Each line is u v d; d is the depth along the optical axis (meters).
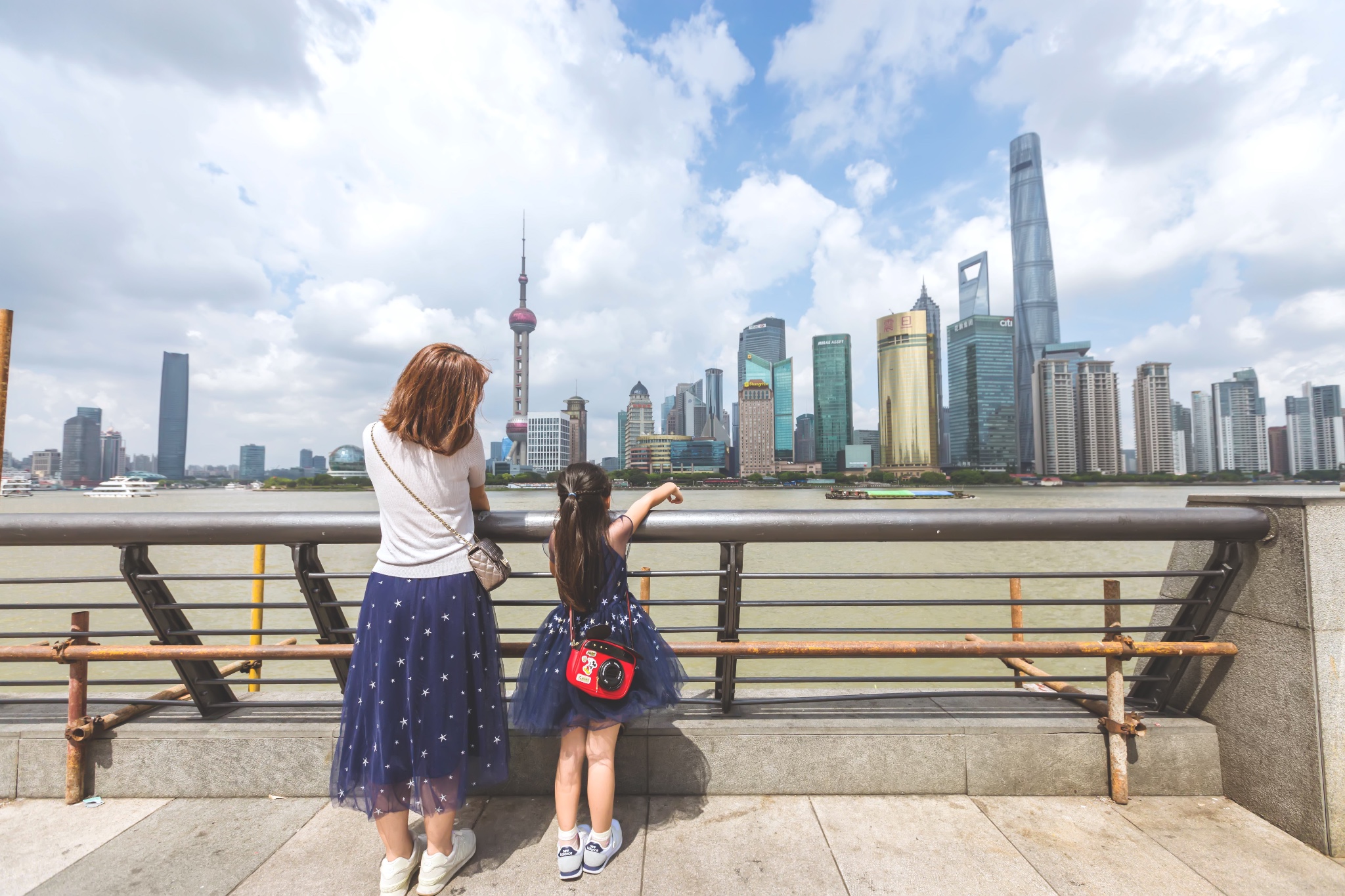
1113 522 2.37
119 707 2.82
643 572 2.55
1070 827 2.32
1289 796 2.27
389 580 1.97
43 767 2.54
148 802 2.50
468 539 2.06
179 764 2.54
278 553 23.88
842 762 2.54
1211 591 2.61
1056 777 2.54
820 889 1.98
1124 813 2.42
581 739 2.15
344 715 1.98
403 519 1.99
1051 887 1.99
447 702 1.94
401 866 1.96
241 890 1.98
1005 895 1.95
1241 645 2.49
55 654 2.45
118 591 19.98
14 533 2.37
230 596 18.94
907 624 15.08
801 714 2.71
